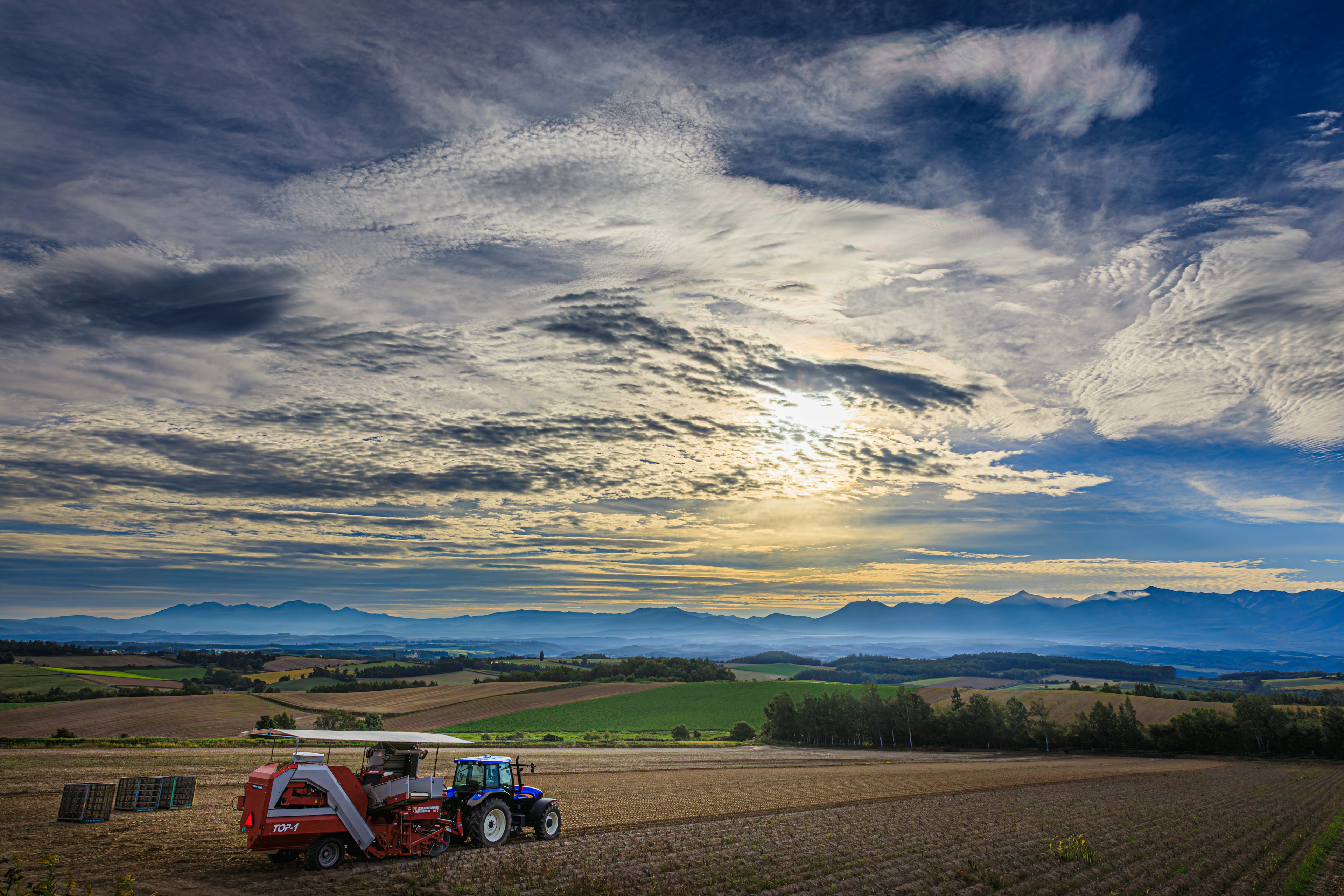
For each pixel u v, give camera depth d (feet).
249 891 63.46
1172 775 231.30
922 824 112.88
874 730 397.19
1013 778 206.69
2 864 69.26
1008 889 72.79
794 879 73.56
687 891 66.80
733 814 118.21
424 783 79.61
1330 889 78.69
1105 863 85.61
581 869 74.43
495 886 66.03
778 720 405.59
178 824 91.76
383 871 70.85
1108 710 363.56
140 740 228.22
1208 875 82.69
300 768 70.69
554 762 215.51
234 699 396.37
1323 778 230.68
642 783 164.86
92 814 92.48
